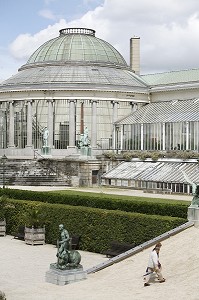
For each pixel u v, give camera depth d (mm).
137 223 38531
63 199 47344
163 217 37719
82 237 41969
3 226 48938
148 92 98500
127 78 99812
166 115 85938
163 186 70188
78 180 81625
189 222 36906
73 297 27109
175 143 81938
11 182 79875
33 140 98750
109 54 106250
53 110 96625
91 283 29969
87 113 98438
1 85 100000
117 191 66812
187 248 32938
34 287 29703
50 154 89562
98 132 97625
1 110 103062
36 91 96125
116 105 96188
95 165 82375
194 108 84938
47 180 80562
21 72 104812
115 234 39656
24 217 46594
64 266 30531
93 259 38125
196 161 72938
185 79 99188
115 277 30734
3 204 49562
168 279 28875
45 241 44844
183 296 25828
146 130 86812
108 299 26297
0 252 40812
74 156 86062
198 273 28938
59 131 97688
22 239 46875
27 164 84500
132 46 115062
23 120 99688
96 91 95250
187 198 55750
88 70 100000
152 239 36188
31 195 50594
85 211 42094
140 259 33156
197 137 78625
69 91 95250
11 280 31672
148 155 79500
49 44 108250
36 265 36000
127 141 90188
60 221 43812
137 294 26859
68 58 103438
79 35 108812
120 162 82812
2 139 103125
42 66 103312
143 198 44469
